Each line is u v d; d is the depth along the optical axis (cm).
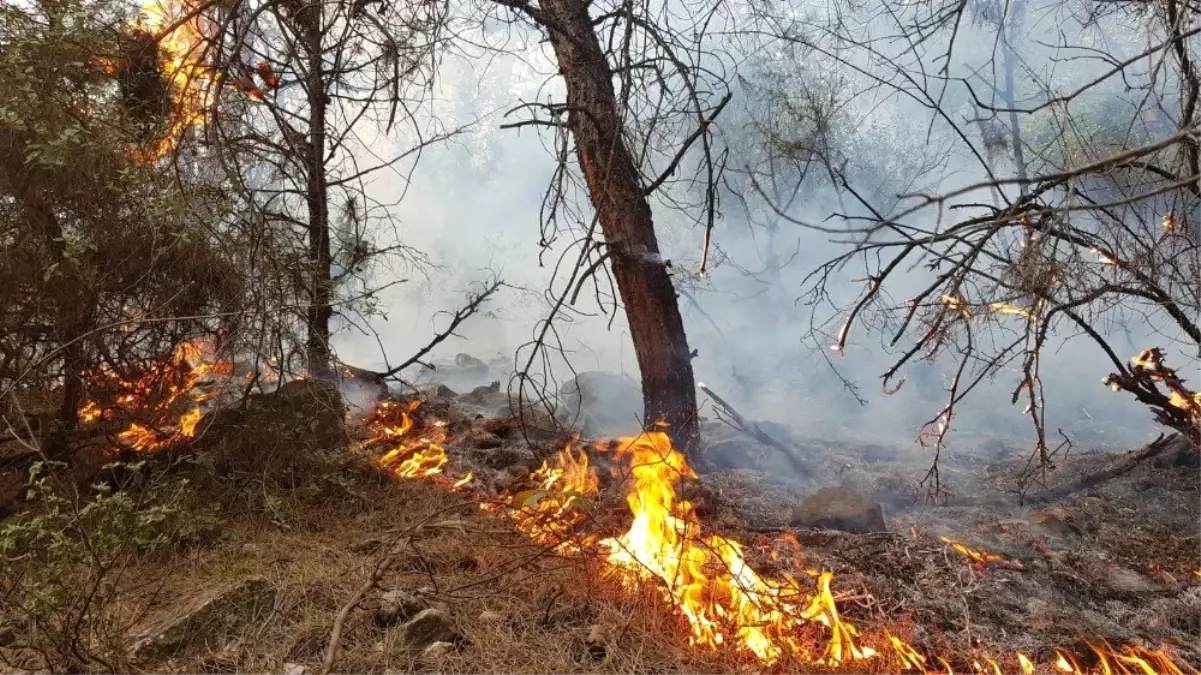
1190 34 347
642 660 308
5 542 291
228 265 451
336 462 477
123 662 278
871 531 469
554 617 332
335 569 359
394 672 280
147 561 367
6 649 285
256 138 514
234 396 511
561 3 573
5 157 386
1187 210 439
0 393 361
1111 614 395
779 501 540
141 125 442
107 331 427
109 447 456
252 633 306
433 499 471
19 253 395
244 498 438
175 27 439
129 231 421
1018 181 239
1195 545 468
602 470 542
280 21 512
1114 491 550
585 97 563
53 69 402
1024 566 433
